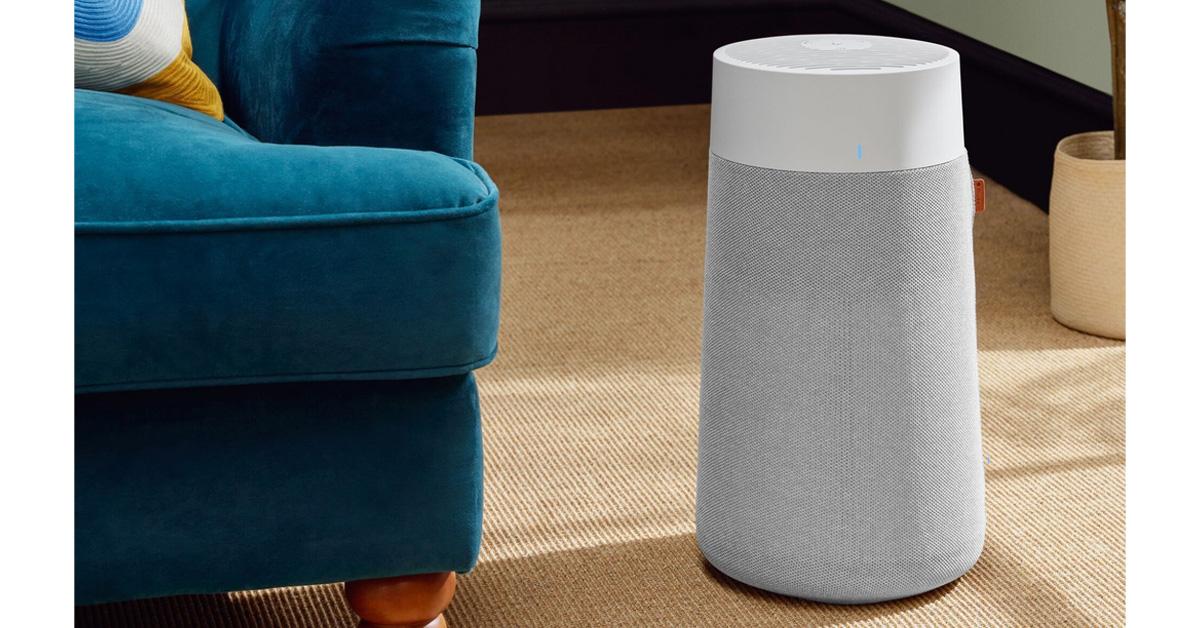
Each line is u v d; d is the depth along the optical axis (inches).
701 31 134.4
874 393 43.6
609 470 58.2
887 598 46.1
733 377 45.4
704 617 46.3
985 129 105.1
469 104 44.9
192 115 44.5
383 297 35.9
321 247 35.3
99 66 44.1
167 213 34.8
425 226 35.7
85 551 38.4
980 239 89.8
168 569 39.1
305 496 39.1
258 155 36.8
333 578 40.2
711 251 45.6
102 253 34.5
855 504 44.8
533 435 61.7
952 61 42.6
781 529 45.7
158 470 38.3
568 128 126.2
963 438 46.0
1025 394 65.2
